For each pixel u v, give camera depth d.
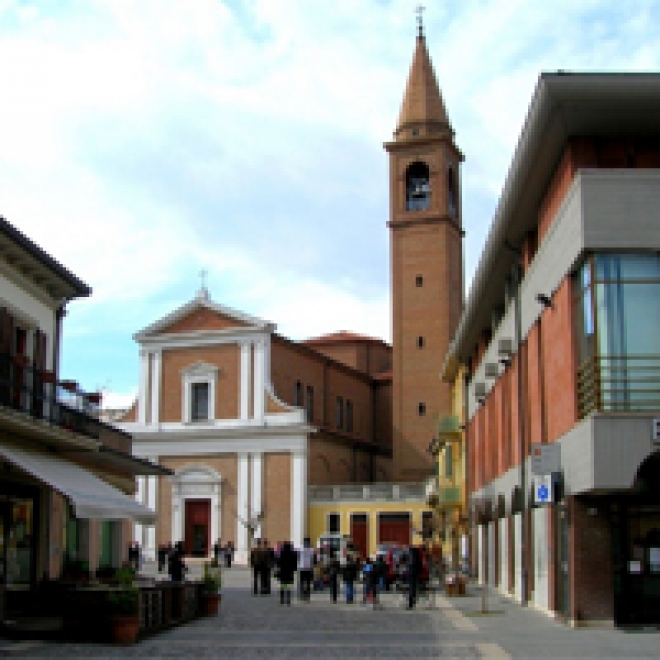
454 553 52.59
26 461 22.12
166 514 68.69
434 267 75.94
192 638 21.03
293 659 17.39
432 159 77.31
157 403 70.44
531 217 28.27
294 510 65.62
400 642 20.12
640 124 22.17
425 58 80.69
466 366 50.38
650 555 22.05
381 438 86.94
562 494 23.27
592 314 21.20
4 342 24.66
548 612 25.55
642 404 20.80
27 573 26.02
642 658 16.84
